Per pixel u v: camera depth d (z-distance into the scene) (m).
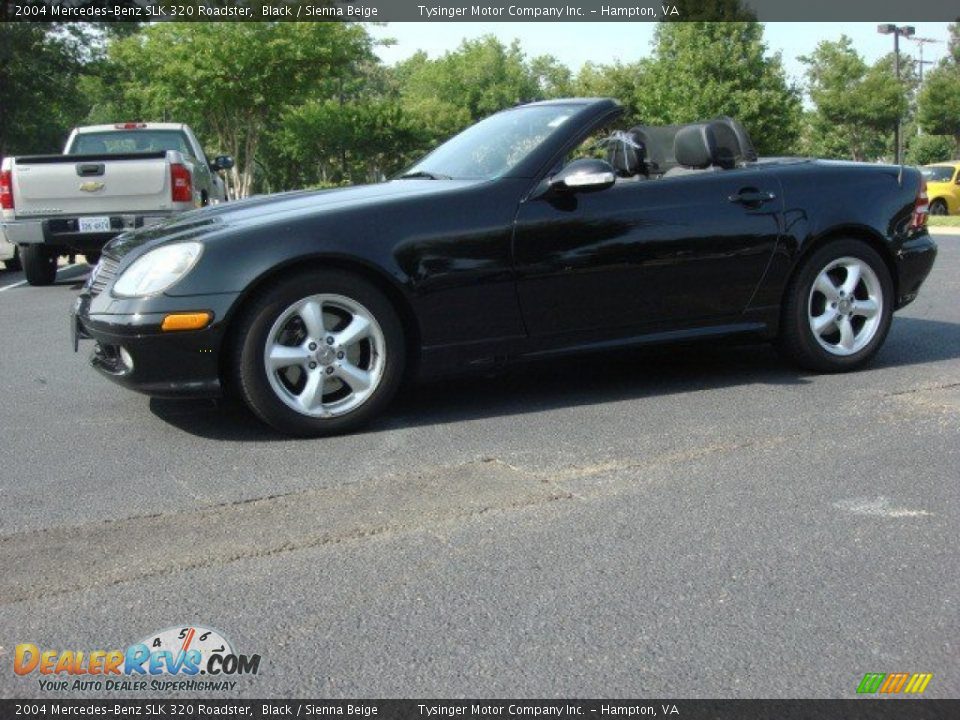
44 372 6.37
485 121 5.91
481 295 4.79
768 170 5.44
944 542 3.34
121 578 3.13
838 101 41.88
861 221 5.55
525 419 4.91
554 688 2.50
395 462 4.25
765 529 3.46
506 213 4.82
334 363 4.61
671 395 5.31
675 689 2.49
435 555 3.27
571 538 3.40
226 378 4.63
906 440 4.43
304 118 40.03
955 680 2.52
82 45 37.53
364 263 4.57
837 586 3.03
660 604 2.92
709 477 3.99
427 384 5.65
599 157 5.43
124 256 4.71
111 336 4.49
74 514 3.70
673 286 5.18
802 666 2.59
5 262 14.35
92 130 13.33
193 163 12.38
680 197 5.16
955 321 7.52
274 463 4.27
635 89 34.47
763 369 5.86
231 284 4.42
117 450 4.52
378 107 40.72
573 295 4.97
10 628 2.83
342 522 3.57
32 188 11.02
